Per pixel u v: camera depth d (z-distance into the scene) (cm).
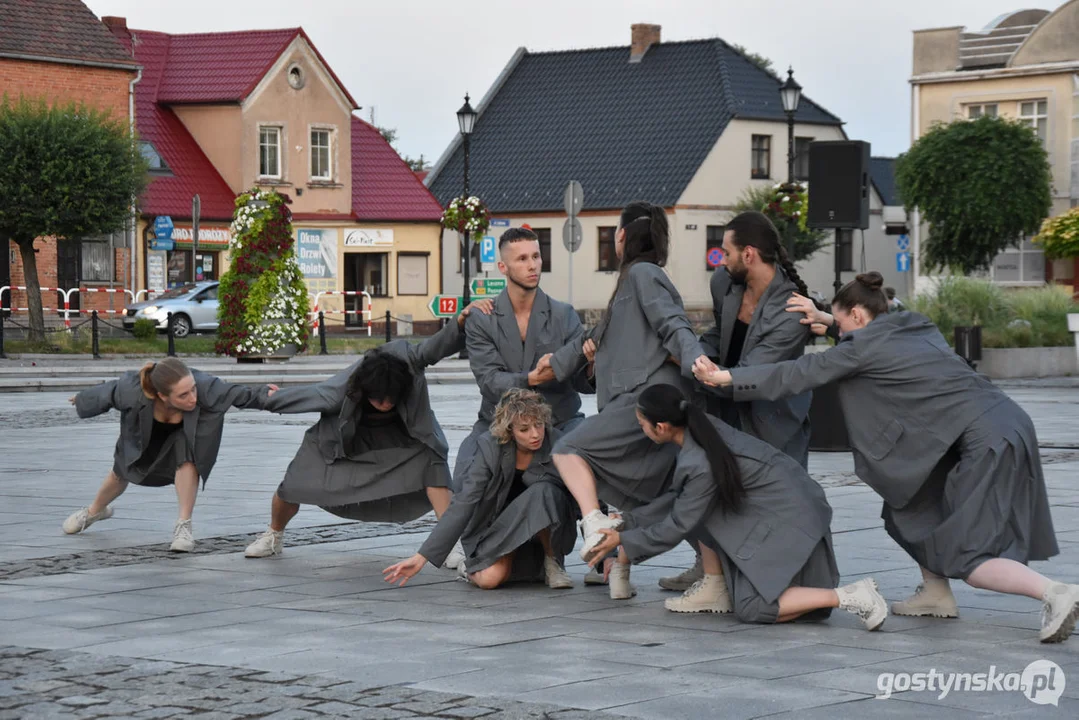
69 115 3281
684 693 522
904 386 645
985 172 3741
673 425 662
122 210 3328
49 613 686
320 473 819
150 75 4794
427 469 817
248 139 4669
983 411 638
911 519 657
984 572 619
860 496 1103
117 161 3309
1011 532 630
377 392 781
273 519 847
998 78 4044
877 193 5866
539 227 5419
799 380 654
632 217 731
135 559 845
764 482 655
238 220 3036
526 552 766
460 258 5609
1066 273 3838
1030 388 2448
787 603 643
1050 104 3969
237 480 1229
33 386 2464
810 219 1495
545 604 710
